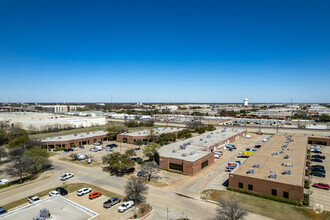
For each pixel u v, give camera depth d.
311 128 119.50
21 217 25.95
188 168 51.19
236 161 63.06
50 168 57.03
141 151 76.69
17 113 163.50
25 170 49.03
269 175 41.06
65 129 122.25
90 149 77.50
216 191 41.47
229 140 87.56
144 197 39.06
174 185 44.75
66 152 75.31
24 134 94.06
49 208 28.09
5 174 52.72
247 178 40.72
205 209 34.69
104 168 56.59
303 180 39.16
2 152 61.78
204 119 163.75
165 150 62.84
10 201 38.09
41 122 116.31
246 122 156.25
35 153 54.00
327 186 42.19
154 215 32.91
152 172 51.81
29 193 41.44
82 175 51.31
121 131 102.06
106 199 38.66
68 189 43.09
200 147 67.12
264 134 112.56
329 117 159.62
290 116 187.75
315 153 72.50
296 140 78.56
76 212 27.09
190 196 39.50
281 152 59.44
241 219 30.12
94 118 142.38
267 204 35.53
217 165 59.22
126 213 33.62
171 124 148.38
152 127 135.62
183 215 32.81
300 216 31.78
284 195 37.03
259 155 56.81
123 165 49.25
